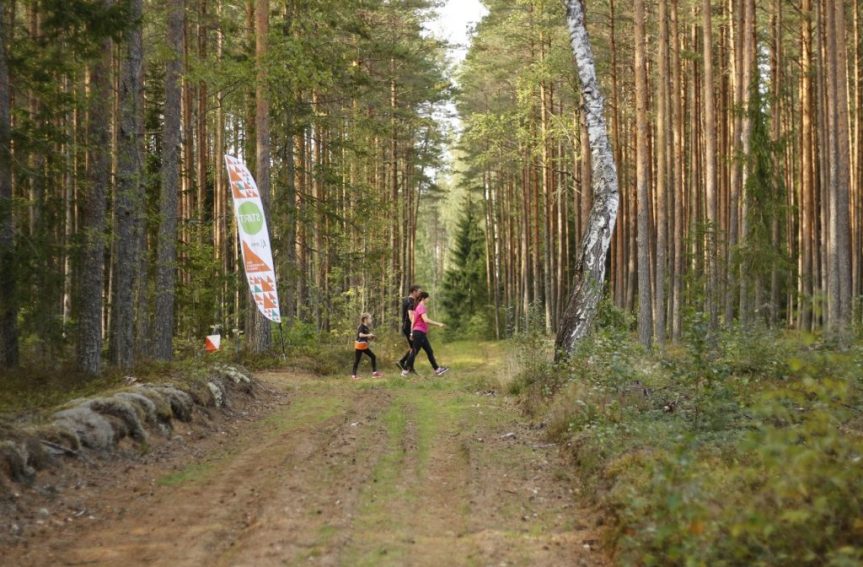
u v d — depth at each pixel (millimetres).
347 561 4789
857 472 4328
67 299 15664
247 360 17312
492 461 7547
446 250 81312
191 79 15266
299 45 17219
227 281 20031
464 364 21219
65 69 10805
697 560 4133
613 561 4785
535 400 10453
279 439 8961
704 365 7816
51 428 7020
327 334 23984
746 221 18766
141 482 6871
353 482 6707
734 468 5387
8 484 5961
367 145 23047
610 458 6570
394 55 23719
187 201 24297
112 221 12719
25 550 5012
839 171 18281
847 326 13898
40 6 10438
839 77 18422
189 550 5031
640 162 20312
